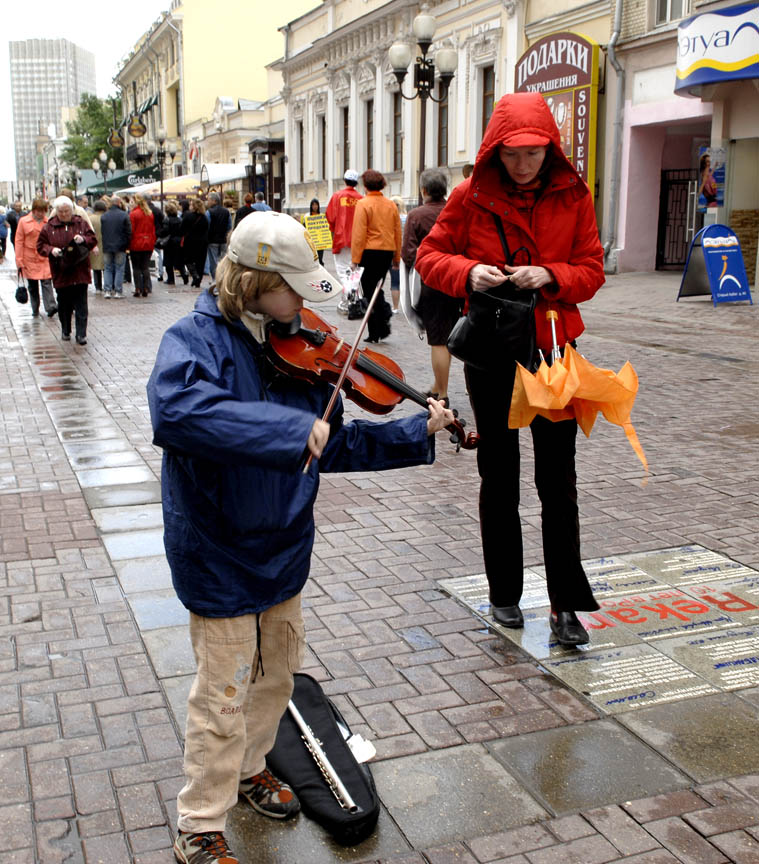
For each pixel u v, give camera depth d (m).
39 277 13.20
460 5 24.03
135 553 4.64
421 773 2.89
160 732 3.09
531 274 3.26
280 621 2.53
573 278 3.31
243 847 2.57
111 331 12.18
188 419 2.06
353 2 30.42
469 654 3.62
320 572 4.39
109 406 7.89
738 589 4.21
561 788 2.82
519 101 3.24
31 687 3.36
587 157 19.78
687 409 7.76
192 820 2.42
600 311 14.22
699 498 5.45
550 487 3.59
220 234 18.34
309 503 2.38
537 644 3.70
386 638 3.74
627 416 3.05
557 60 20.12
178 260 19.34
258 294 2.22
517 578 3.82
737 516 5.14
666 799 2.77
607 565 4.47
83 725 3.12
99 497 5.52
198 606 2.31
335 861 2.52
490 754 2.98
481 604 4.04
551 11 21.08
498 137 3.20
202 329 2.25
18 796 2.76
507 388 3.51
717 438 6.82
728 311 13.95
